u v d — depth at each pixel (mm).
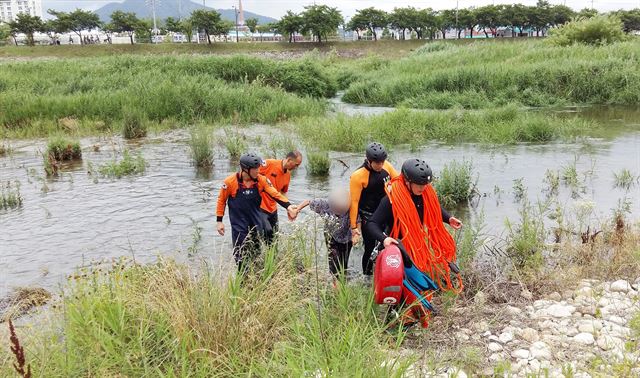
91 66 28516
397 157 12992
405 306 4805
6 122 18562
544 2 82375
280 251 5887
